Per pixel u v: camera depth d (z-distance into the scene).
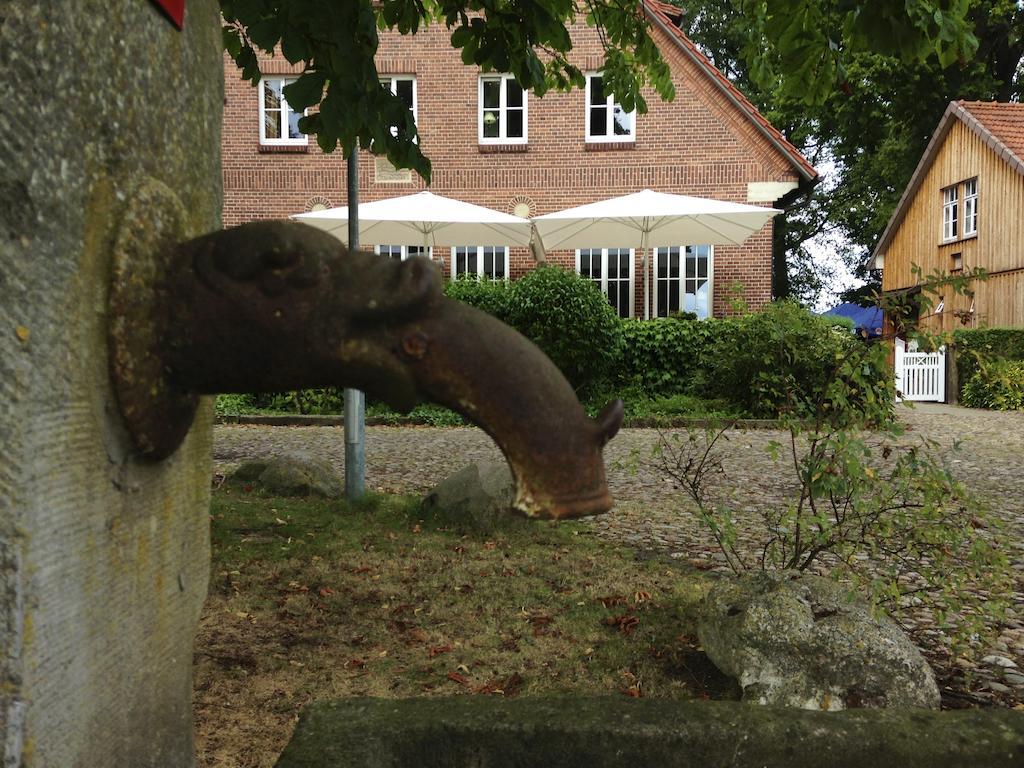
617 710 1.33
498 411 0.92
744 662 2.96
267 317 0.92
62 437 0.88
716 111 16.70
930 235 23.53
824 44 4.00
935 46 3.68
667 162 16.88
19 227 0.81
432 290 0.91
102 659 1.00
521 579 4.45
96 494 0.96
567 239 15.80
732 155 16.75
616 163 16.94
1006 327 17.83
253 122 16.95
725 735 1.27
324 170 17.05
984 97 24.36
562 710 1.33
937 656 3.60
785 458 9.31
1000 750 1.25
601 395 14.09
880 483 3.50
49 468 0.86
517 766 1.29
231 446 10.36
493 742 1.29
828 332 12.37
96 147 0.93
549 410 0.92
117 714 1.05
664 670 3.31
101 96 0.94
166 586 1.21
